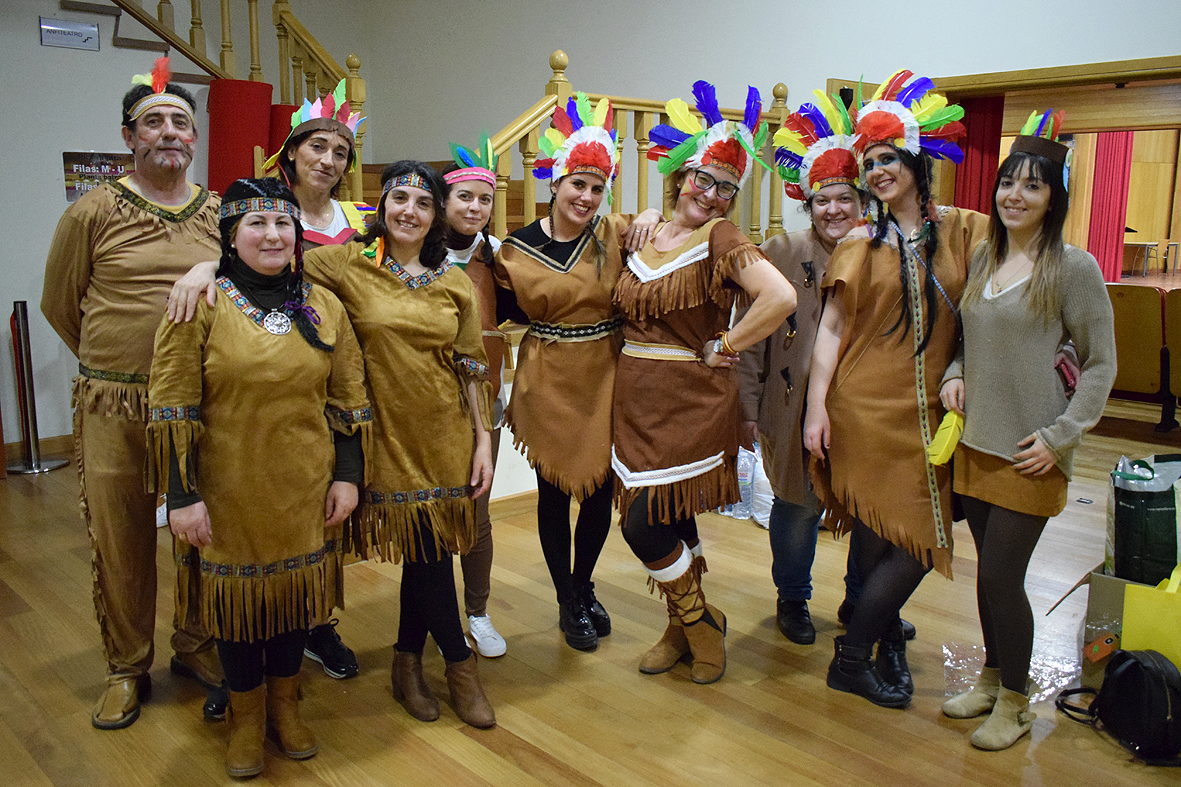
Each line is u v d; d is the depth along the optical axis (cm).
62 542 360
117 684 227
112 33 497
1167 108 507
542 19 607
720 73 517
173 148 214
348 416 199
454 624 223
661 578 238
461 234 238
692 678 249
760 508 379
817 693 241
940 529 222
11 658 260
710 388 230
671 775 203
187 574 195
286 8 525
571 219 234
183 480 181
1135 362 569
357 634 278
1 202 470
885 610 232
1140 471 245
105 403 215
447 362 213
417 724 226
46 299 220
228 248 186
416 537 212
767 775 203
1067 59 412
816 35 477
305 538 193
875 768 206
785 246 261
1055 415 203
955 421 214
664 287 223
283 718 209
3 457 451
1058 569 334
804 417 254
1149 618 218
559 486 248
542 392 246
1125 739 212
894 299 222
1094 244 1101
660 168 227
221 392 183
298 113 250
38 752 212
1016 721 217
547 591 312
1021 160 198
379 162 754
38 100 476
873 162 217
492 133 652
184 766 206
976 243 221
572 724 225
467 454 219
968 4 434
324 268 206
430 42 693
